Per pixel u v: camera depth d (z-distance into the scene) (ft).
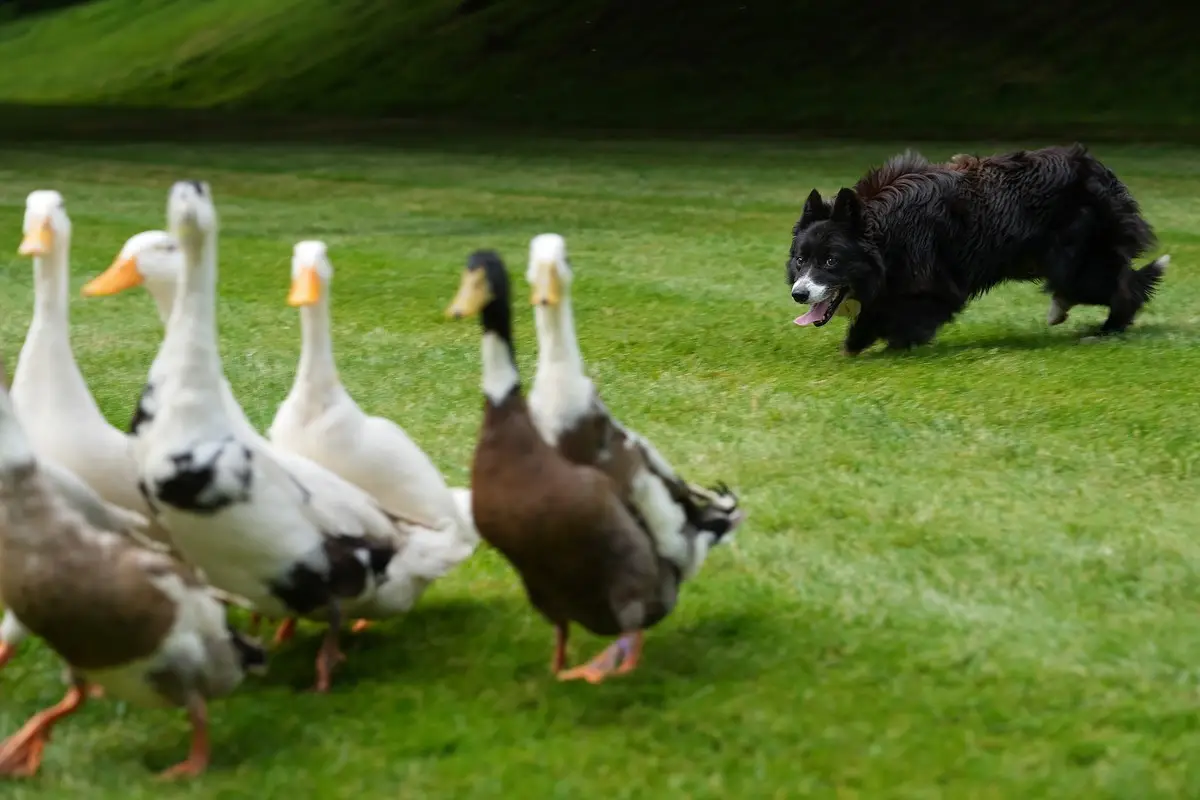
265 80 74.59
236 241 30.09
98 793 15.90
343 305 26.40
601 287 27.27
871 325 24.73
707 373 24.00
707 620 20.01
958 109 56.18
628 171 40.01
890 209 24.54
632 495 18.54
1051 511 21.13
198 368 17.48
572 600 17.95
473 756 16.72
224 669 16.39
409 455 19.88
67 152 46.42
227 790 15.94
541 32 70.08
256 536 17.47
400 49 72.95
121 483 19.76
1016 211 24.84
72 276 27.76
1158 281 25.18
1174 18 58.49
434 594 20.33
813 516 21.09
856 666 19.17
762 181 37.22
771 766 16.38
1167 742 16.90
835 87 59.72
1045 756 16.53
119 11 99.81
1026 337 25.21
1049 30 59.88
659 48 66.08
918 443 22.25
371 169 41.19
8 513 15.38
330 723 17.70
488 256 17.57
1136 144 44.42
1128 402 22.95
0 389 15.51
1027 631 19.85
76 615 15.29
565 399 19.04
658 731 17.28
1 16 111.04
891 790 15.81
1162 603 20.11
